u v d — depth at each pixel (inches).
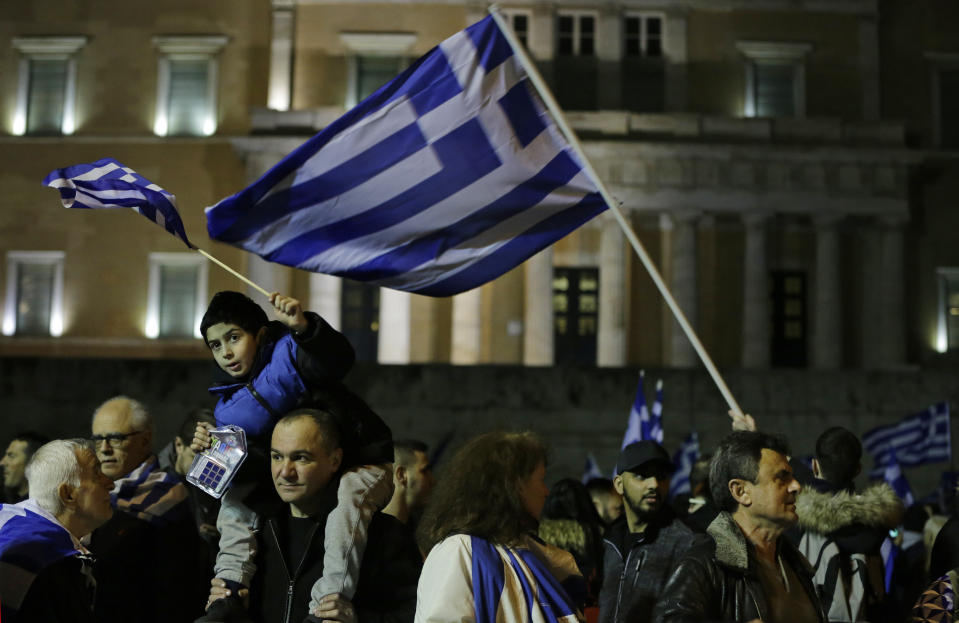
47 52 1753.2
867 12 1750.7
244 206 250.5
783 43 1742.1
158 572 249.4
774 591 195.5
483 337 1659.7
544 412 1065.5
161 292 1691.7
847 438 286.0
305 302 1670.8
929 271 1707.7
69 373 1048.2
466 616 172.7
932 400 1095.0
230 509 214.2
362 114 257.0
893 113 1758.1
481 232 262.8
